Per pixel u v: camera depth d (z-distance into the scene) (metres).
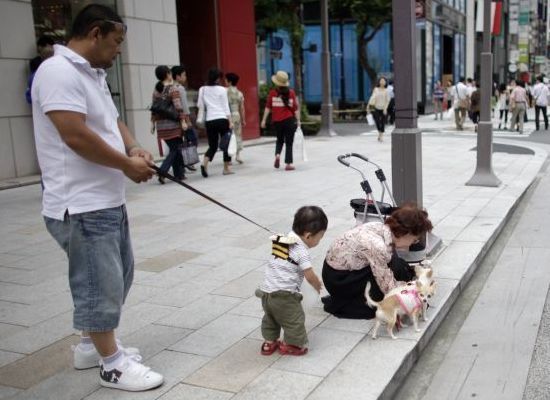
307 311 4.34
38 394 3.24
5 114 10.00
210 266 5.46
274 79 11.01
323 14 18.08
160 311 4.40
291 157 11.11
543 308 4.75
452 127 21.16
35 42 10.46
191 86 16.25
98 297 3.06
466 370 3.80
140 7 12.67
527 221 7.48
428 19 30.22
